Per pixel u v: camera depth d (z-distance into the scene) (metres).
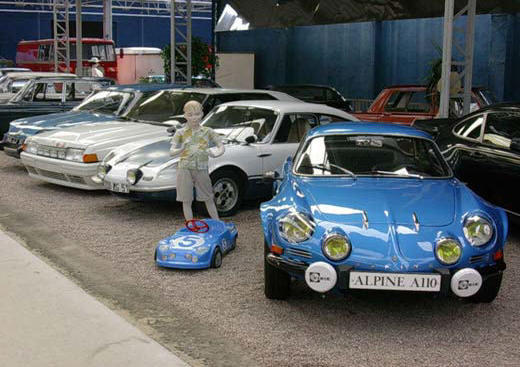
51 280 5.43
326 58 21.73
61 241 6.91
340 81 21.33
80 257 6.32
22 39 42.66
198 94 10.02
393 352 4.21
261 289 5.42
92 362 3.94
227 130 8.42
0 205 8.70
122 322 4.56
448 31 9.76
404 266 4.35
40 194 9.50
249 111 8.59
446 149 7.96
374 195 5.00
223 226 6.43
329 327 4.63
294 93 18.03
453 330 4.61
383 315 4.88
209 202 7.04
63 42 25.84
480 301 5.06
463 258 4.45
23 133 10.84
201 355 4.14
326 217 4.66
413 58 19.36
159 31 46.59
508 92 17.25
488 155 7.13
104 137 9.23
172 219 7.96
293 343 4.35
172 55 17.19
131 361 3.95
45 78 13.53
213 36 23.59
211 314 4.86
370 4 18.41
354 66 20.80
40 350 4.10
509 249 6.81
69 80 13.73
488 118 7.54
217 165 7.72
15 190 9.80
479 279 4.42
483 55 17.48
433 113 12.00
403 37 19.58
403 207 4.80
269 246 4.83
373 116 12.85
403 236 4.48
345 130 5.95
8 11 41.97
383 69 20.25
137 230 7.40
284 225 4.69
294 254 4.62
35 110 13.12
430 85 12.48
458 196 5.06
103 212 8.32
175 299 5.18
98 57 30.00
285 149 8.30
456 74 10.85
